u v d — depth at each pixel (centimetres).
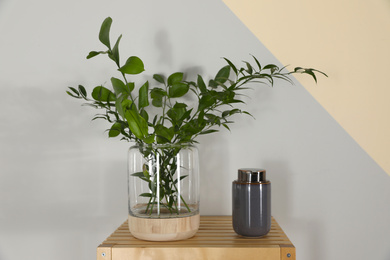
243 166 115
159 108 114
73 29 116
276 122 115
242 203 95
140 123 90
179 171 93
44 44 116
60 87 116
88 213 117
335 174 115
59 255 117
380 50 114
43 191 117
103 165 116
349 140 115
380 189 114
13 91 116
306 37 114
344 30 114
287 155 115
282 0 115
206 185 116
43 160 116
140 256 87
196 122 98
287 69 115
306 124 115
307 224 115
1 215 117
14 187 117
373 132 114
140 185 93
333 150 115
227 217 114
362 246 115
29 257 117
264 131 115
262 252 87
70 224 117
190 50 115
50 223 117
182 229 92
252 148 115
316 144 115
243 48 115
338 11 114
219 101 106
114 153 116
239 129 115
